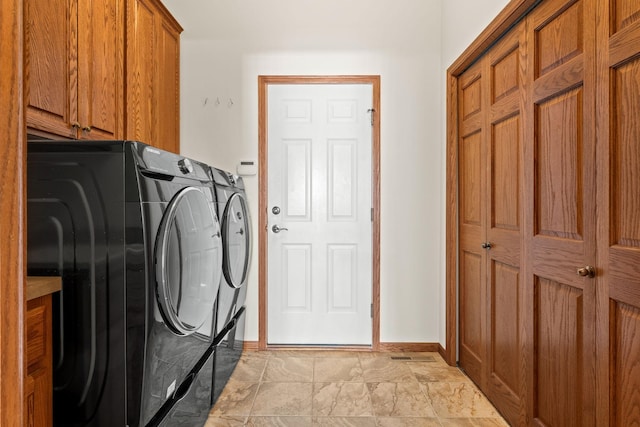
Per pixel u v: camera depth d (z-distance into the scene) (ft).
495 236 6.54
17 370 1.41
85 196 4.06
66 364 4.05
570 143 4.51
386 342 9.25
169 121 8.63
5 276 1.36
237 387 7.25
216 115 9.29
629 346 3.62
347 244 9.41
